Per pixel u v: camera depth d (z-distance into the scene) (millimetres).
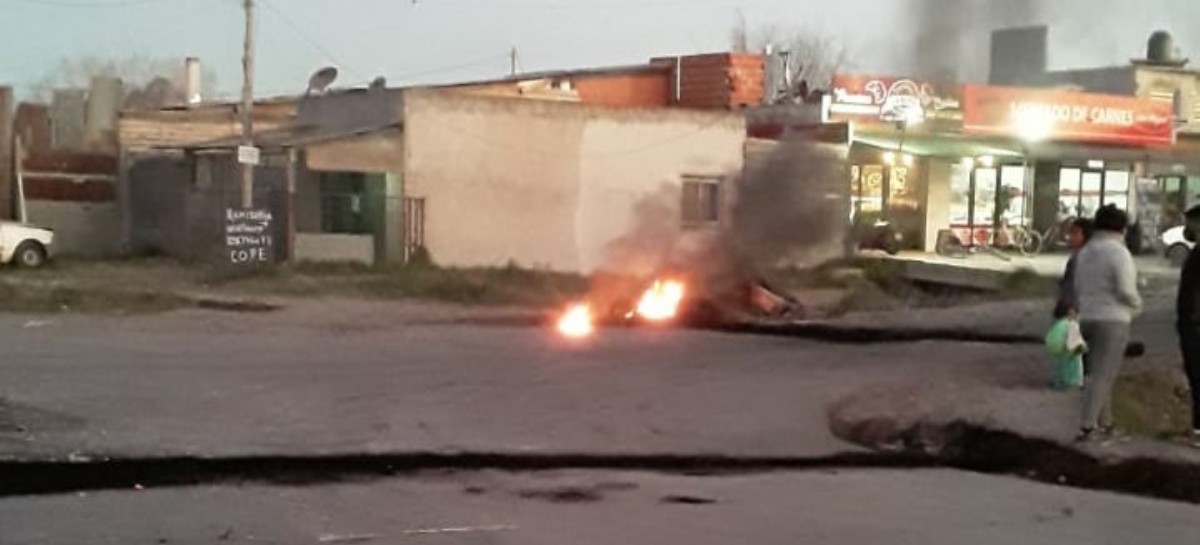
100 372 13641
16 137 37312
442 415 11766
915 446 11578
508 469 10117
